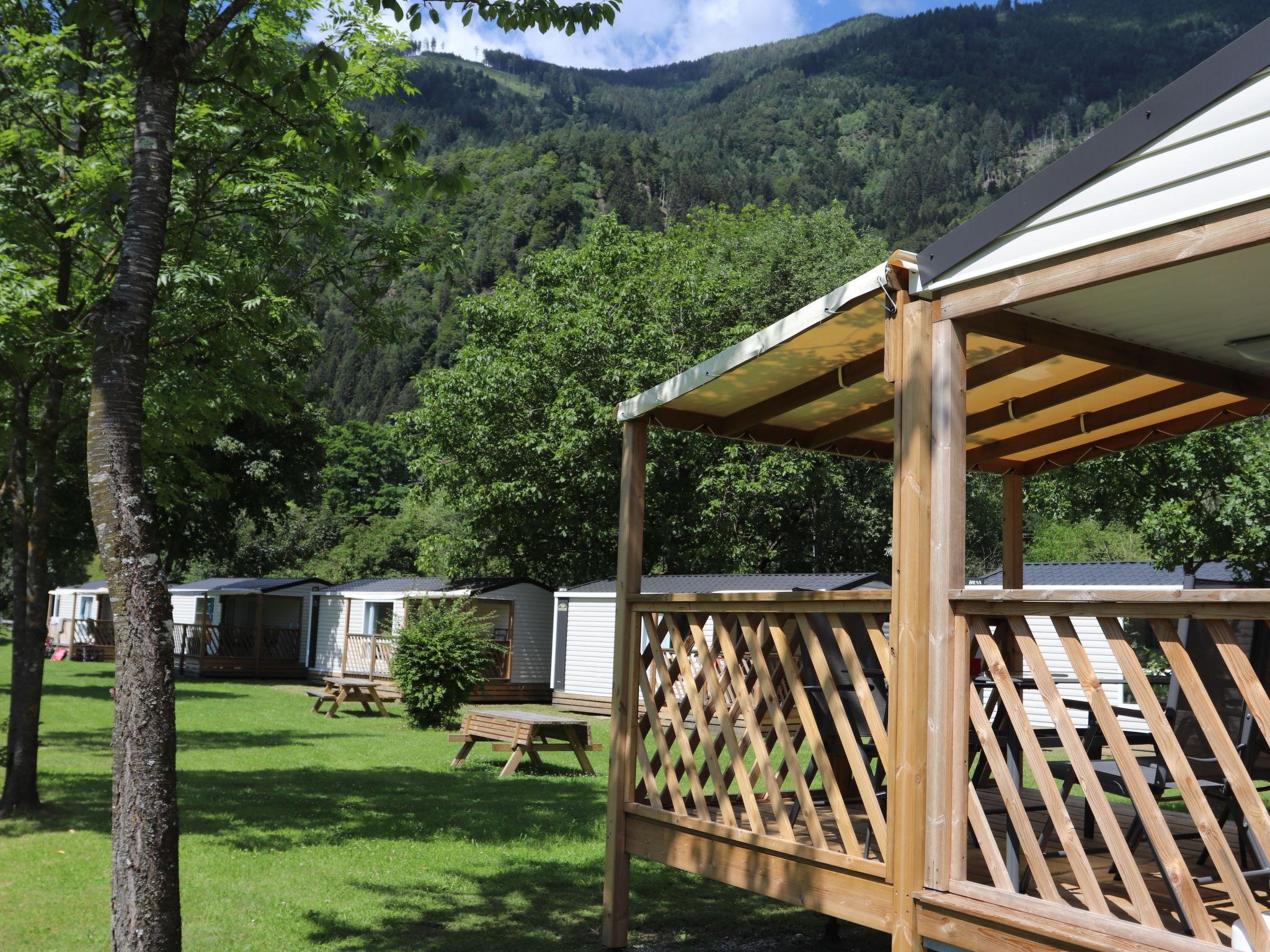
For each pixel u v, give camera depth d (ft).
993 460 24.18
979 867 15.14
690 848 17.21
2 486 36.35
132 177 13.55
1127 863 11.23
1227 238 10.86
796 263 92.79
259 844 25.66
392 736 53.36
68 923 18.15
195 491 84.17
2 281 26.14
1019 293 12.81
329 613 94.58
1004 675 12.66
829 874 14.64
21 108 27.25
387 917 19.45
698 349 80.84
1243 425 38.24
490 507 79.20
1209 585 41.45
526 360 79.20
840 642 14.74
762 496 78.33
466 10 16.90
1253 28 10.75
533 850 25.75
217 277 27.22
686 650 18.13
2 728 45.29
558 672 73.56
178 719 56.34
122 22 13.69
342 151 17.16
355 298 32.14
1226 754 10.46
